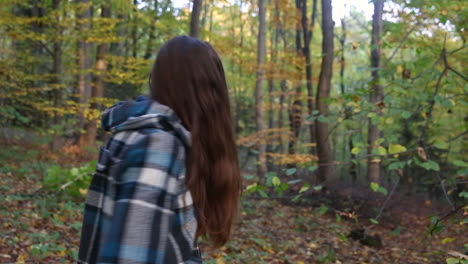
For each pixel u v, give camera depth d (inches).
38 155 474.0
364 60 704.4
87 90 544.7
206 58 45.1
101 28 495.8
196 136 41.9
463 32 169.9
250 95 909.8
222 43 640.4
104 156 39.3
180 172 39.5
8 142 500.7
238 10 918.4
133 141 38.6
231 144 45.7
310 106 666.2
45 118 565.3
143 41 761.6
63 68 581.9
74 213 261.4
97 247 39.1
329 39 449.7
